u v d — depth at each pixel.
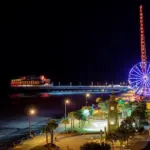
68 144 78.75
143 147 60.41
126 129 72.38
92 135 89.06
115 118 84.62
